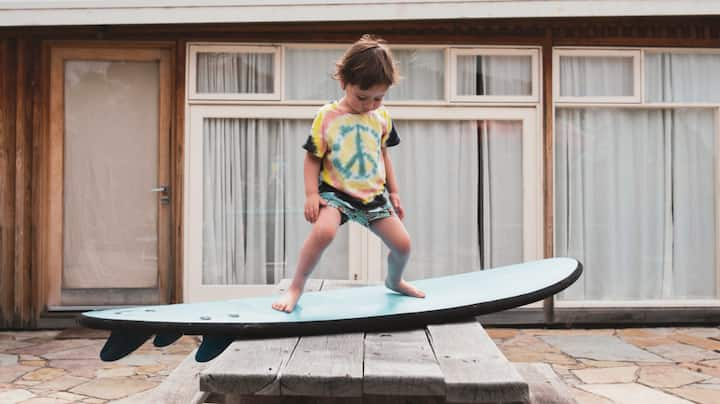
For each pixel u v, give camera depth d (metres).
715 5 5.14
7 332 5.30
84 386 3.65
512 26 5.53
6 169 5.41
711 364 4.17
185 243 5.44
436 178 5.61
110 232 5.51
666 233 5.72
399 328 1.91
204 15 5.11
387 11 5.14
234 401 1.70
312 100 5.52
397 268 2.23
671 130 5.74
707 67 5.71
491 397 1.31
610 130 5.71
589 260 5.69
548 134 5.56
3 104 5.41
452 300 2.13
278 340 1.74
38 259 5.39
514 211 5.62
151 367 4.11
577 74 5.64
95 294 5.48
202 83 5.50
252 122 5.55
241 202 5.54
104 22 5.07
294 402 1.69
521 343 4.86
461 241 5.62
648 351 4.57
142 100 5.53
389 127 2.21
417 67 5.59
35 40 5.43
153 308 2.09
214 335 1.81
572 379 3.80
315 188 2.05
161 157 5.52
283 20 5.13
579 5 5.14
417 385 1.33
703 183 5.74
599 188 5.71
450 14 5.15
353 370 1.38
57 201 5.48
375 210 2.10
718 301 5.65
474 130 5.62
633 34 5.60
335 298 2.28
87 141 5.52
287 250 5.55
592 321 5.58
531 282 2.31
